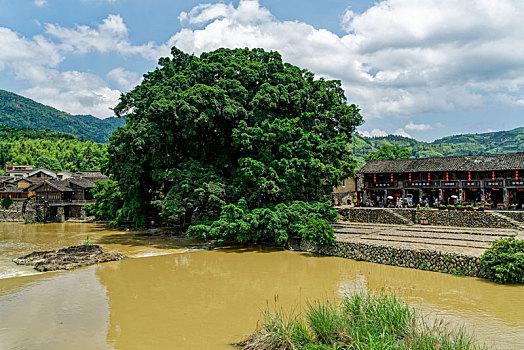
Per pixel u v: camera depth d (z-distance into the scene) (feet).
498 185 119.44
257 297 53.88
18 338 39.86
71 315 46.88
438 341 30.76
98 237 116.37
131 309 49.08
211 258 82.84
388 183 141.79
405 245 74.49
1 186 232.94
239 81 110.93
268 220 90.79
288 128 98.43
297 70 119.24
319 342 32.76
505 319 42.27
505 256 57.31
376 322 33.65
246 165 96.63
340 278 63.46
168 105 97.14
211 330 41.73
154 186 128.57
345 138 122.83
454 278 60.85
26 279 64.90
